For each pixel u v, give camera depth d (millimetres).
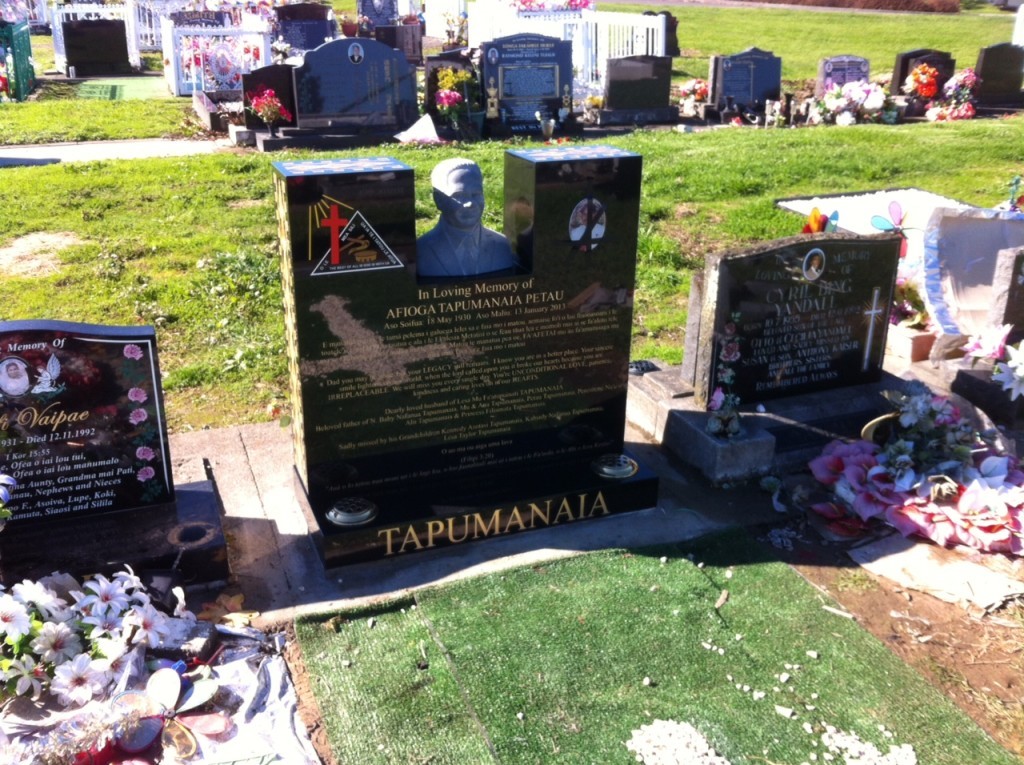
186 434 6754
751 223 11273
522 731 4273
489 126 17141
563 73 17406
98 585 4504
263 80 15750
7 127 16328
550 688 4520
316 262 4992
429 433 5625
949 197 11914
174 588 4715
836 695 4531
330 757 4160
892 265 6785
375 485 5629
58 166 13375
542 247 5418
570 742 4219
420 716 4363
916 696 4531
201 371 7797
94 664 4281
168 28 21406
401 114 16297
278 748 4141
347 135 15867
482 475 5852
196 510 5355
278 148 15328
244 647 4727
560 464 6020
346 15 34625
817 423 6641
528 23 22719
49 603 4371
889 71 26484
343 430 5426
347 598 5109
